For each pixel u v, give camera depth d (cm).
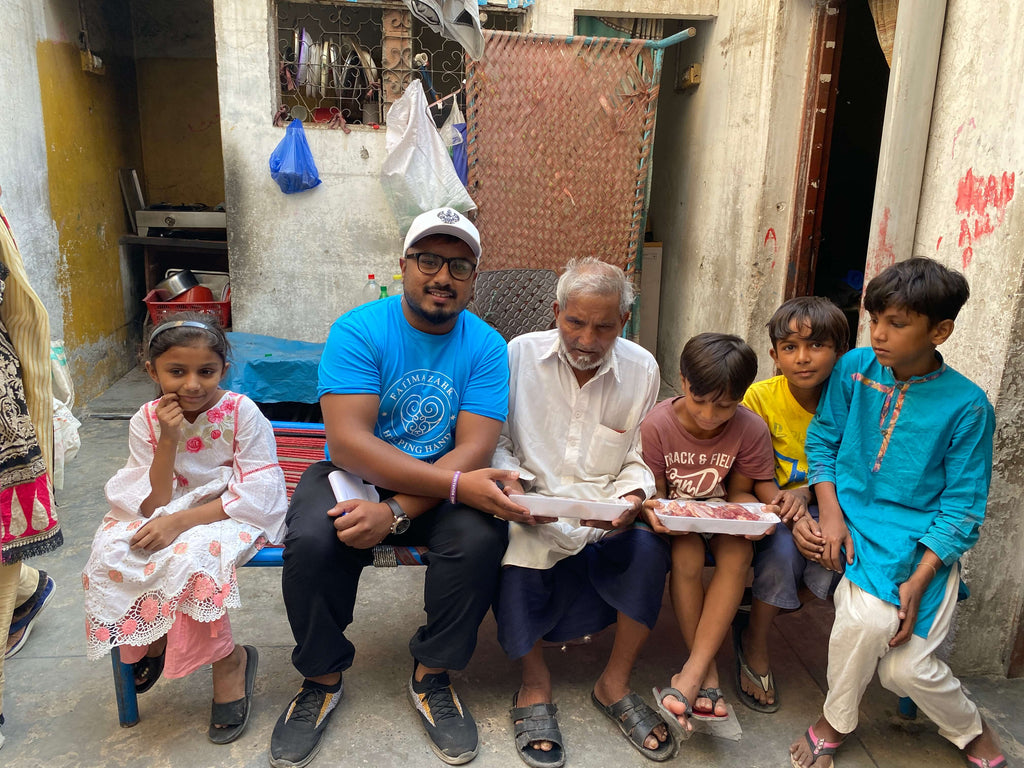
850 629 187
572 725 211
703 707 192
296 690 223
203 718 210
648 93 453
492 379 212
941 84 234
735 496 223
